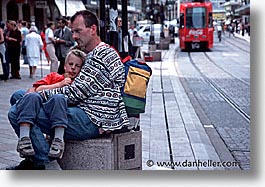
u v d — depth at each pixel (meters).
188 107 11.78
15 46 16.67
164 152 7.28
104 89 4.86
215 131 9.15
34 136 4.74
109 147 4.90
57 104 4.71
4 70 16.05
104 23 7.79
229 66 23.66
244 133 8.94
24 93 5.22
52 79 5.27
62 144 4.72
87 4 44.69
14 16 39.50
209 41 36.44
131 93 5.02
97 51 4.87
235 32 69.81
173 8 60.84
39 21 42.38
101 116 4.85
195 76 19.11
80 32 5.00
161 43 38.19
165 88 15.25
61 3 41.88
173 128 9.12
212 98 13.39
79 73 4.94
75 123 4.80
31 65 17.17
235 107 11.90
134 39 18.03
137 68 5.05
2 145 7.36
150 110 11.11
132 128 5.30
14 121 4.80
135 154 5.29
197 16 36.47
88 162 4.97
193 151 7.35
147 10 57.16
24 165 5.17
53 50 16.02
